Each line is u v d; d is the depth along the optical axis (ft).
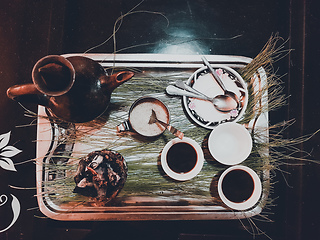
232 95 1.33
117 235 1.48
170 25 1.54
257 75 1.38
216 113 1.35
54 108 1.13
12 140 1.50
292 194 1.47
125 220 1.34
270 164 1.43
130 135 1.37
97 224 1.48
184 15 1.54
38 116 1.31
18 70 1.53
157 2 1.54
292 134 1.48
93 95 1.10
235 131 1.33
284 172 1.48
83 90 1.07
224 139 1.36
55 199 1.35
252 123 1.38
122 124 1.29
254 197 1.30
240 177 1.35
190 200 1.37
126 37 1.53
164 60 1.35
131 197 1.37
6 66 1.53
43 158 1.32
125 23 1.53
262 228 1.48
